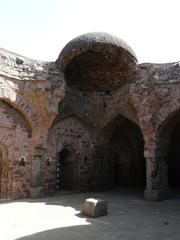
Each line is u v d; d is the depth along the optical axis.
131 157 13.43
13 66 8.38
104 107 11.15
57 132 10.02
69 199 8.60
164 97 8.92
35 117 8.94
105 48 9.57
